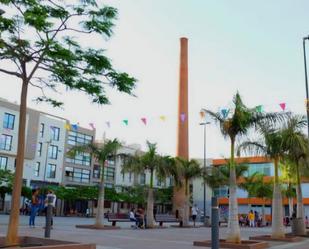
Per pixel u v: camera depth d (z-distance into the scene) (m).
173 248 15.12
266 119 18.53
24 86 10.73
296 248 16.70
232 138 17.97
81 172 70.75
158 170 30.92
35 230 21.02
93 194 60.84
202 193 73.12
